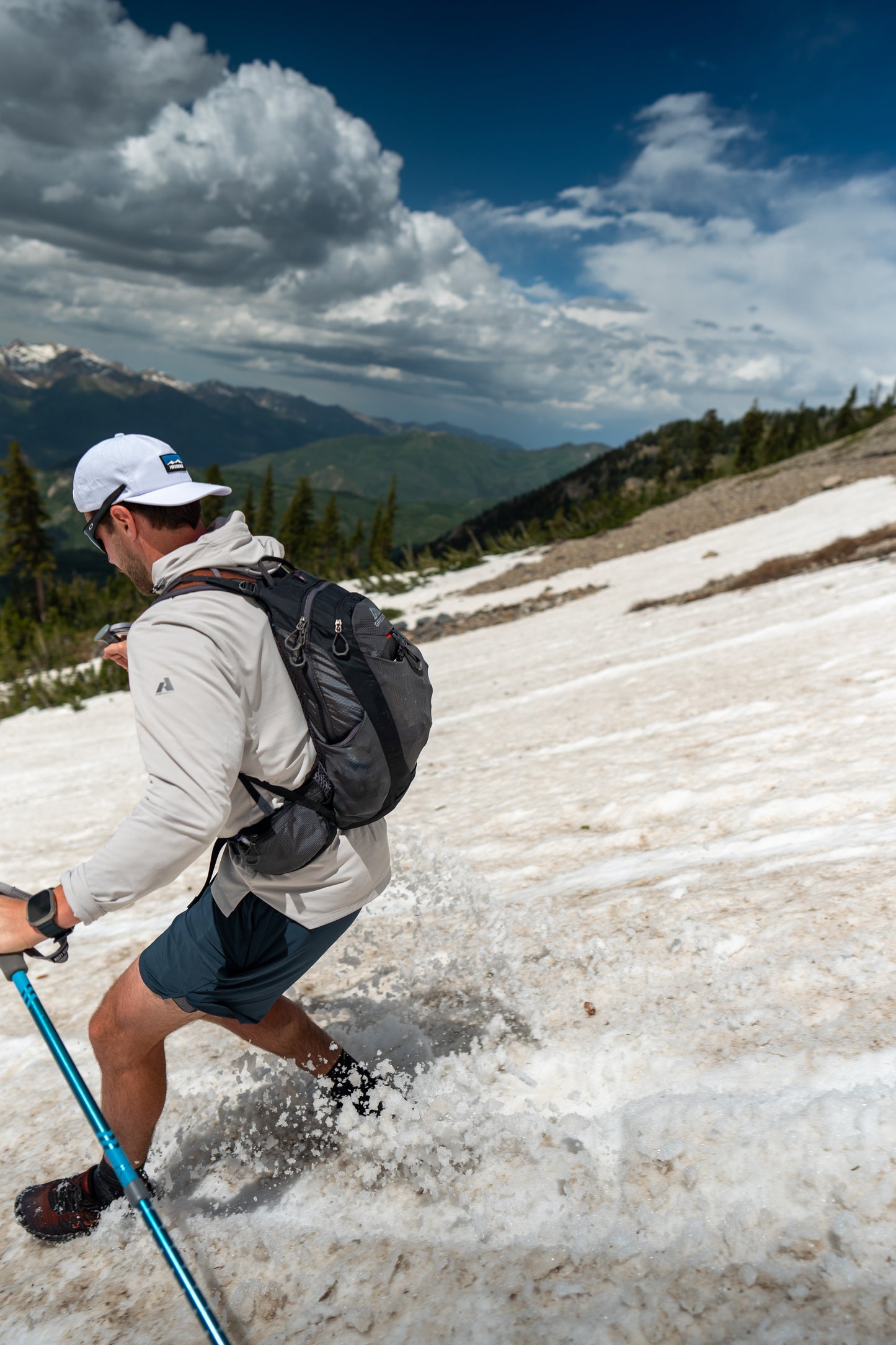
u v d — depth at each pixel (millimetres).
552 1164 2020
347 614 1919
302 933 2045
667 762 5656
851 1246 1516
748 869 3598
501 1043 2627
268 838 1933
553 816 5262
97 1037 2184
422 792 6988
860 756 4586
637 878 3918
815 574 13078
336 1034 2945
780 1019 2340
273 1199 2223
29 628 39312
